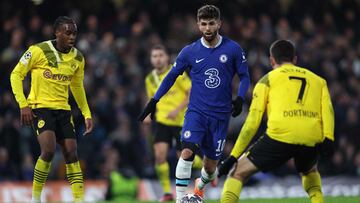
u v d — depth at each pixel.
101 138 64.00
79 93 33.03
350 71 77.31
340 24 85.50
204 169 33.34
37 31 66.56
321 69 74.69
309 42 79.06
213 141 32.41
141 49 70.81
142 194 56.47
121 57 69.25
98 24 74.19
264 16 78.25
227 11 80.88
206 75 32.22
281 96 28.52
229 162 28.36
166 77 32.56
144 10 77.50
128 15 74.25
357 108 73.44
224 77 32.28
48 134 31.09
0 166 58.91
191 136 32.00
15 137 60.28
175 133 44.88
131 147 63.94
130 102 66.88
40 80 31.61
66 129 31.78
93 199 56.81
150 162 64.50
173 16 79.44
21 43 64.75
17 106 61.94
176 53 71.25
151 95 45.78
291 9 83.31
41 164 31.36
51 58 31.64
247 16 81.75
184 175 32.06
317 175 30.14
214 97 32.22
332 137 28.27
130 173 57.25
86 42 68.38
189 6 80.50
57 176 59.56
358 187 61.47
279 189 59.41
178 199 32.12
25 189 55.91
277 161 28.45
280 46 29.84
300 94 28.56
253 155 28.50
